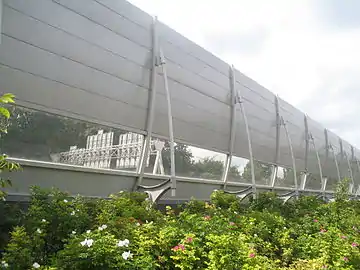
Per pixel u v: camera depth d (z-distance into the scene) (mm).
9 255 4078
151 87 9914
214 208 9398
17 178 6777
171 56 11070
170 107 9859
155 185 9953
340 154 32844
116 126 8898
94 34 8391
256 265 4957
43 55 7242
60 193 6152
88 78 8180
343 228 9859
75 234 5137
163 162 10547
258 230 7539
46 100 7277
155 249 4930
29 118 7070
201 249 5215
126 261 4031
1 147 6621
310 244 7109
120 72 9023
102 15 8648
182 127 11367
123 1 9320
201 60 12633
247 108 15945
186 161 11695
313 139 24453
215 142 13203
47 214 5359
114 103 8844
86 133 8219
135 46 9555
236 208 10273
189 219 6672
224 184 13641
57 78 7492
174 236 5430
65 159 7742
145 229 5340
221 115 13562
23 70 6863
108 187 8766
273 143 18594
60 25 7621
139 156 9680
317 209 13539
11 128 6742
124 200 7172
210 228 6344
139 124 9602
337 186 20203
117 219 5793
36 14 7148
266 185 17719
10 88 6641
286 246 7148
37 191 5922
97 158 8469
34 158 7148
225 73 14195
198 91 12258
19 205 6242
